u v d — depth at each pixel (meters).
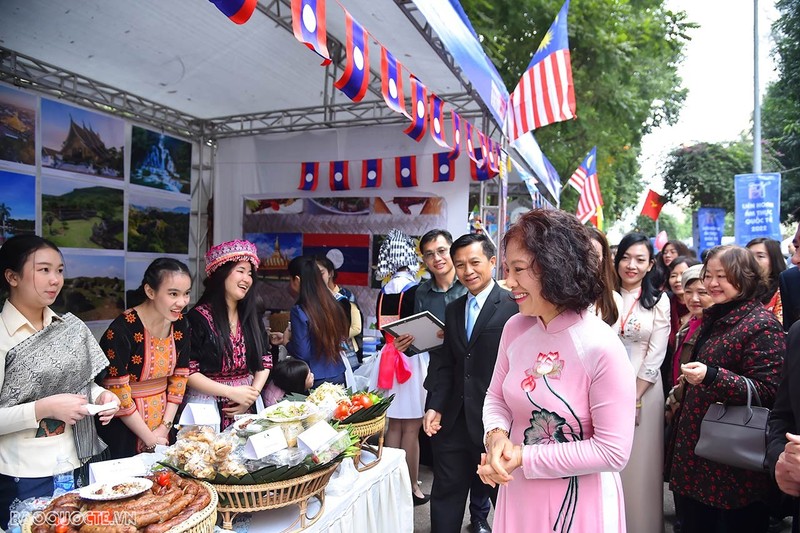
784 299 3.38
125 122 4.95
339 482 1.94
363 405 2.16
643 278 2.84
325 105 4.79
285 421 1.74
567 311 1.42
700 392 2.34
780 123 16.44
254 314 2.69
